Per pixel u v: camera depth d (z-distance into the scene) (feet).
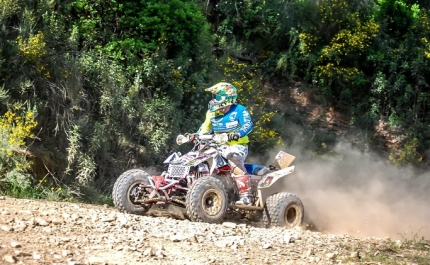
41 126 44.78
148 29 53.06
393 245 29.09
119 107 48.91
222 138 31.53
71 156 44.04
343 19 70.64
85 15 52.54
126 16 52.80
